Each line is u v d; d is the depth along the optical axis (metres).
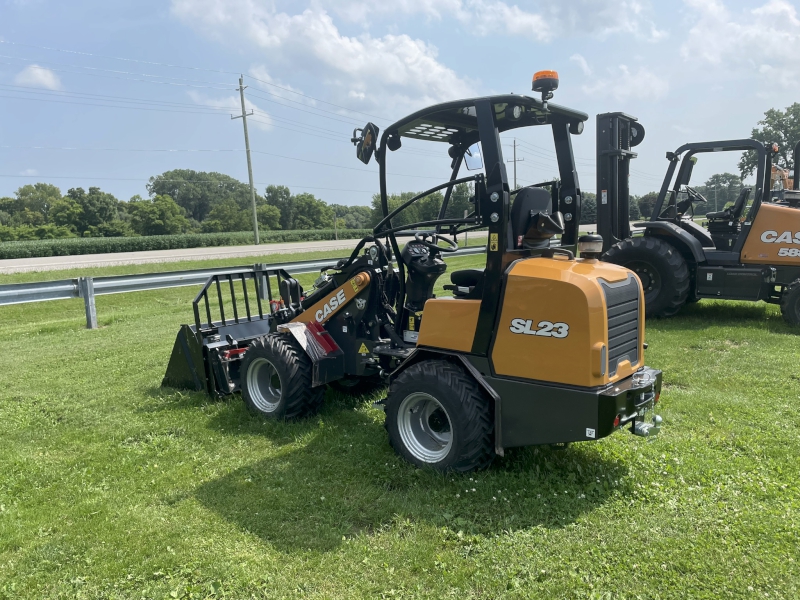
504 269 3.40
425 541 2.92
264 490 3.52
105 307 11.50
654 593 2.50
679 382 5.48
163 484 3.64
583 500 3.25
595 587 2.54
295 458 3.95
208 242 45.38
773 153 8.21
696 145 8.54
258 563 2.79
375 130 4.15
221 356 5.20
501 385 3.39
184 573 2.74
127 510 3.33
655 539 2.88
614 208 8.70
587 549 2.80
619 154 8.55
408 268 4.39
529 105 3.48
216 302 11.40
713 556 2.73
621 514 3.12
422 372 3.60
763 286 7.86
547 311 3.22
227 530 3.09
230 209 82.12
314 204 89.25
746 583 2.55
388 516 3.17
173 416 4.86
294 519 3.20
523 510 3.15
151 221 72.06
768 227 7.80
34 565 2.85
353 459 3.88
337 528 3.09
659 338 7.19
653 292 8.26
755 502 3.24
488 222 3.40
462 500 3.27
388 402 3.79
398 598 2.53
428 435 3.80
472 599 2.51
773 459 3.78
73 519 3.25
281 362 4.51
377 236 4.34
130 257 24.41
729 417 4.53
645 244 8.18
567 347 3.16
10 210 92.00
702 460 3.75
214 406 5.04
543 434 3.27
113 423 4.77
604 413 3.08
